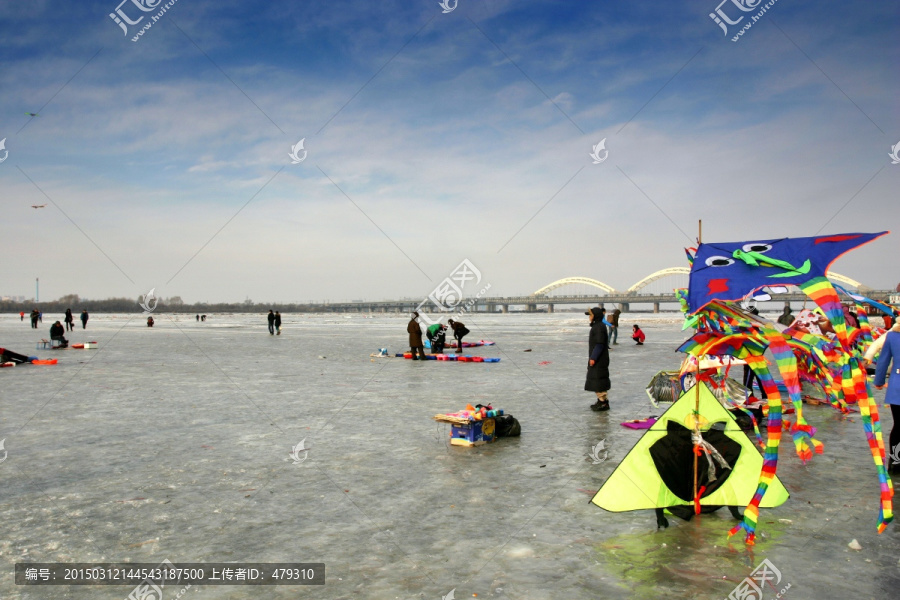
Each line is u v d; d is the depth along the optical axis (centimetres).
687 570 417
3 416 1018
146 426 927
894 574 408
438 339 2375
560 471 670
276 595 384
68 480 642
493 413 821
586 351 2447
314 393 1278
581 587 392
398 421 962
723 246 499
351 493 595
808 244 465
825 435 836
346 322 7794
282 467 691
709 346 497
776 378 1237
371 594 384
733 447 524
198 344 3019
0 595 386
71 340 3391
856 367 460
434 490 603
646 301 10575
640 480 500
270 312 3956
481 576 409
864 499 564
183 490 607
